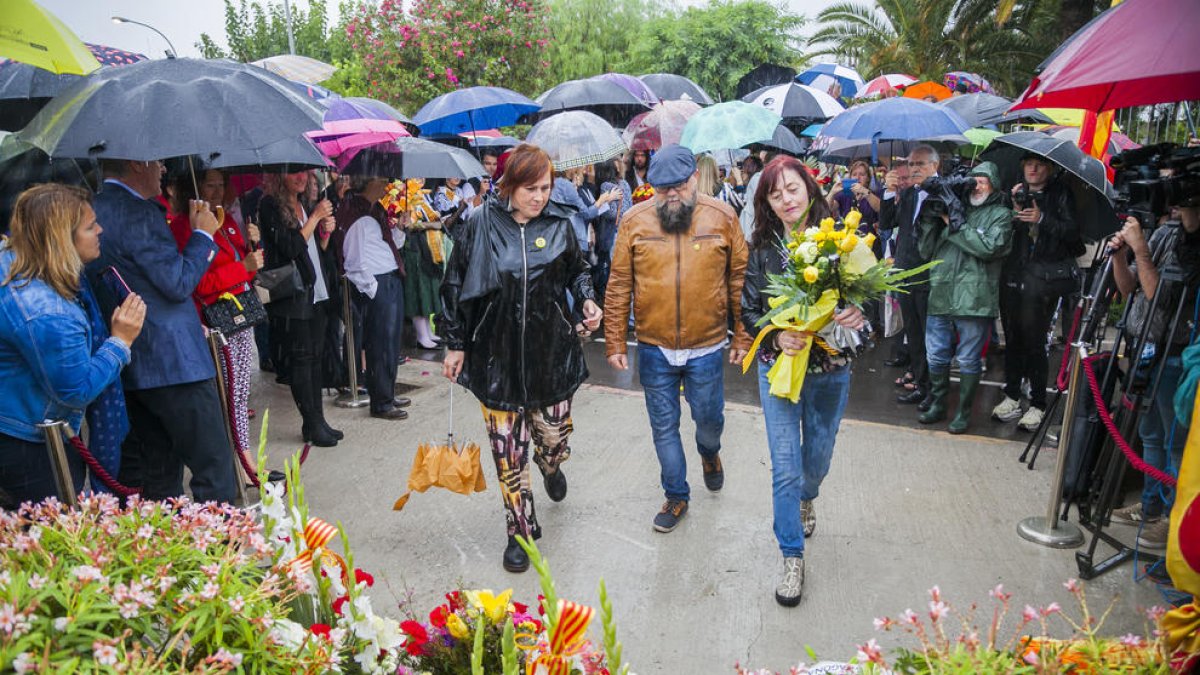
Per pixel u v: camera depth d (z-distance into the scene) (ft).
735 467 15.40
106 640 4.10
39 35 8.76
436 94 48.65
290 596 5.21
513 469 11.72
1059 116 20.29
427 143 18.48
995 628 5.04
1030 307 16.92
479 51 49.57
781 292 10.16
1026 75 71.56
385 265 18.02
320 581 5.62
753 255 11.35
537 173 10.92
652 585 11.37
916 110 19.47
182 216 12.25
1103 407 10.75
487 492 14.61
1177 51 7.06
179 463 12.07
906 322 19.62
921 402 19.69
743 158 30.89
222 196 13.50
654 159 11.71
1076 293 17.16
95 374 8.61
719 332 12.37
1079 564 11.33
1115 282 13.51
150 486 11.76
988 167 16.43
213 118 9.26
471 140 31.78
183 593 4.67
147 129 8.97
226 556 5.10
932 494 14.11
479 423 18.28
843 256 9.84
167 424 10.76
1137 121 24.25
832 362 10.62
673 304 11.98
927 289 18.94
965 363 16.94
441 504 14.11
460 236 11.50
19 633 3.94
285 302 15.64
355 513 13.78
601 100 28.30
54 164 12.91
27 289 8.21
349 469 15.65
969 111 24.86
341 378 19.95
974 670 4.72
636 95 30.45
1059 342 24.82
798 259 9.77
